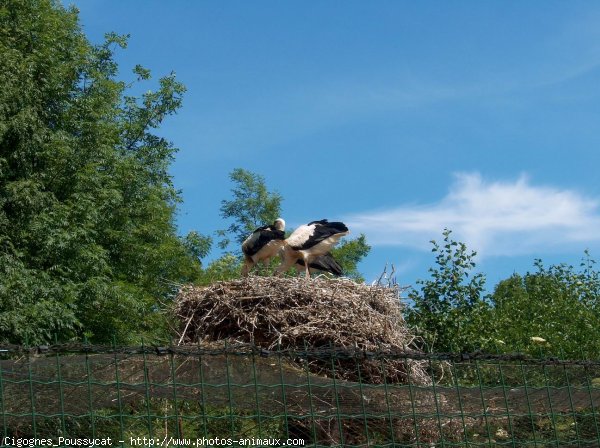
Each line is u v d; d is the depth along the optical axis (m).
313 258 13.59
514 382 7.55
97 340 17.17
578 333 14.59
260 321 10.45
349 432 7.40
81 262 16.95
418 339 13.45
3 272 15.11
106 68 24.56
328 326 10.26
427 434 7.53
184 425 6.82
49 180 18.23
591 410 7.86
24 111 17.16
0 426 6.05
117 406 6.41
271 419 6.71
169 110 25.17
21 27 18.92
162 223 22.30
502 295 18.23
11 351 5.05
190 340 10.86
